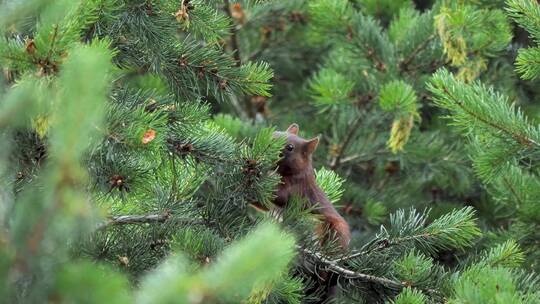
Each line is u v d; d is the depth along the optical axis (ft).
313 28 54.34
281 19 61.16
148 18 31.04
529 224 41.45
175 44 31.40
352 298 31.35
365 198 53.88
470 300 26.11
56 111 22.00
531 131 33.24
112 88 30.17
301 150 36.45
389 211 55.93
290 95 64.80
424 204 56.18
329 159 56.44
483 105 32.96
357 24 52.70
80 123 17.13
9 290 19.15
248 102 62.08
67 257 22.99
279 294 27.66
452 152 55.31
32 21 29.14
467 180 55.42
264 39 62.80
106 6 29.40
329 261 30.91
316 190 36.47
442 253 45.37
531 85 53.57
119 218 29.37
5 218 20.21
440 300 29.86
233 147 29.91
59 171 17.24
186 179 31.01
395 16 56.34
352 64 53.83
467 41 45.60
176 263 18.48
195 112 30.53
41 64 24.73
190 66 31.19
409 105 46.06
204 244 26.50
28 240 17.70
